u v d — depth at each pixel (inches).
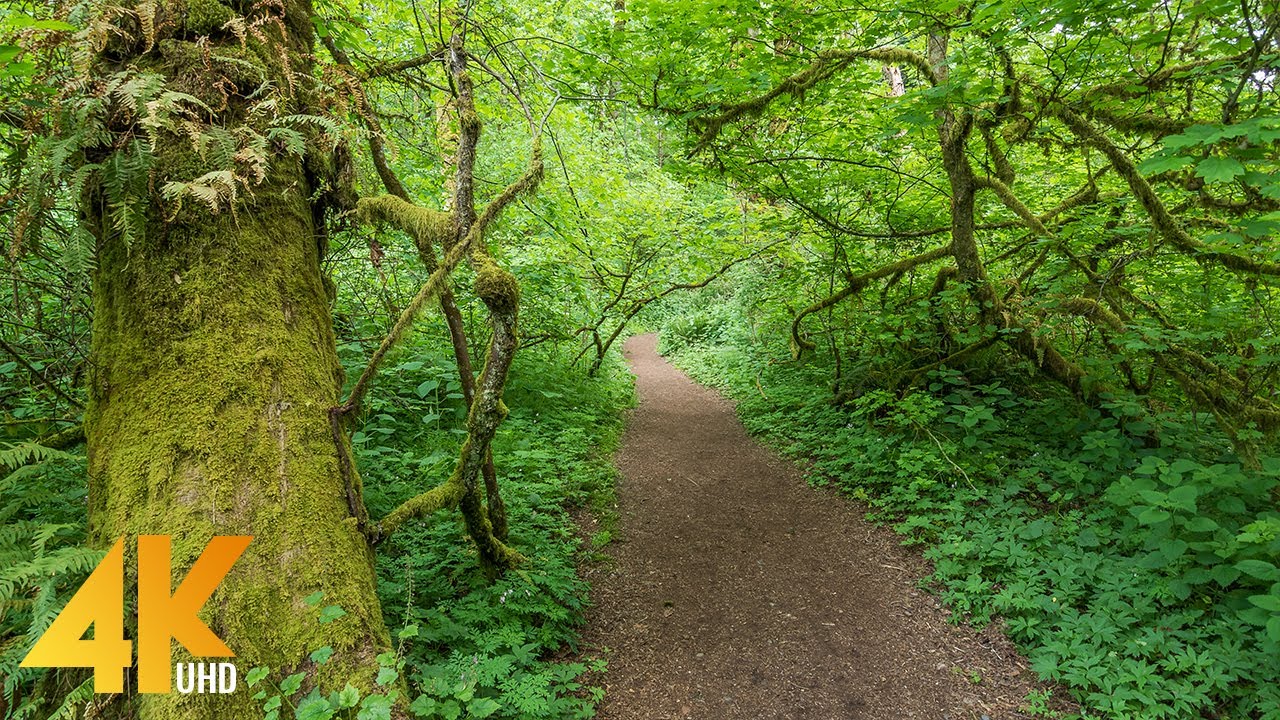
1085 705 108.8
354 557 83.9
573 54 214.8
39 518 105.5
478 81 187.3
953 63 183.8
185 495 73.0
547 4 274.7
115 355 77.8
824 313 342.6
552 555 150.6
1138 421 193.8
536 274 275.9
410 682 93.6
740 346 473.1
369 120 105.7
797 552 172.2
